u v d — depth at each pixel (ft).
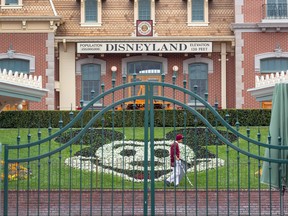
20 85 57.62
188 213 61.82
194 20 120.88
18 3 116.98
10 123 99.55
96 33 119.24
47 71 115.85
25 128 98.89
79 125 97.45
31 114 99.86
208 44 116.67
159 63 119.03
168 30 119.55
